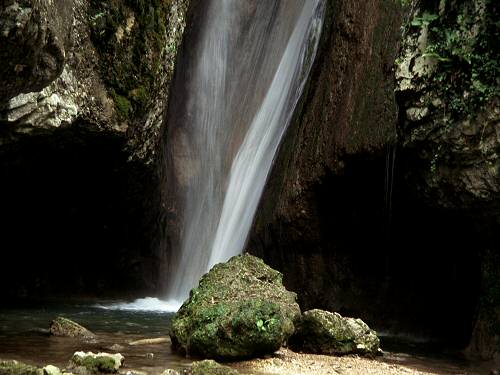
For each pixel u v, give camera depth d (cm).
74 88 1099
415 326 1102
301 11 1644
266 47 1756
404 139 855
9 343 813
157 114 1377
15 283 1558
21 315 1189
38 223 1520
